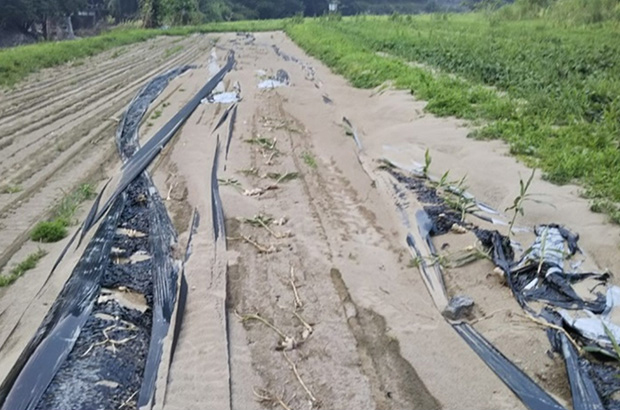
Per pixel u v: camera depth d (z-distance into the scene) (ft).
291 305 13.70
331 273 15.03
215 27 111.75
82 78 46.60
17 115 32.83
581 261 14.99
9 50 58.75
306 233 17.25
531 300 13.67
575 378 11.05
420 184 20.79
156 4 124.26
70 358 11.96
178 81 43.73
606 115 24.70
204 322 13.00
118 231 17.69
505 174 20.71
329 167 23.24
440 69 40.70
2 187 21.07
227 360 11.81
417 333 12.58
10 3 125.29
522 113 26.91
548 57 37.86
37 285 14.61
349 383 11.22
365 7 223.10
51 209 19.16
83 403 10.75
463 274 15.01
